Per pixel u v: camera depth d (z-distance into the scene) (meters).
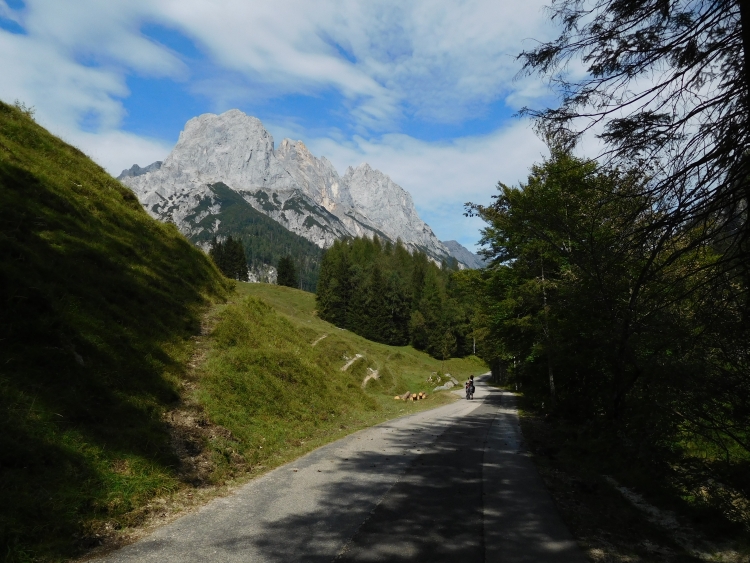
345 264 87.00
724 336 6.01
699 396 6.57
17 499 4.74
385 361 54.41
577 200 8.84
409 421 16.62
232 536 4.92
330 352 36.66
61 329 8.55
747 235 4.96
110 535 4.96
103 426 7.14
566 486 7.71
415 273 107.25
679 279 6.30
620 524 5.88
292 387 15.33
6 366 6.91
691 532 5.73
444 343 83.12
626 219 5.96
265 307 21.00
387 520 5.51
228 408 11.02
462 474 8.05
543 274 19.86
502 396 37.38
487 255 25.06
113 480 5.96
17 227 10.56
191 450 8.17
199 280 18.12
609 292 9.75
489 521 5.62
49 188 13.77
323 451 10.05
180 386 10.46
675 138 5.16
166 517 5.61
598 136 5.57
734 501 6.30
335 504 6.11
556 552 4.76
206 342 13.94
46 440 5.91
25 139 15.52
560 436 13.17
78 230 13.41
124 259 14.34
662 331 7.77
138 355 10.21
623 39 5.12
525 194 17.17
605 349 10.64
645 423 8.63
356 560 4.34
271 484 7.16
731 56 4.87
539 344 18.22
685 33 4.91
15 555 4.11
